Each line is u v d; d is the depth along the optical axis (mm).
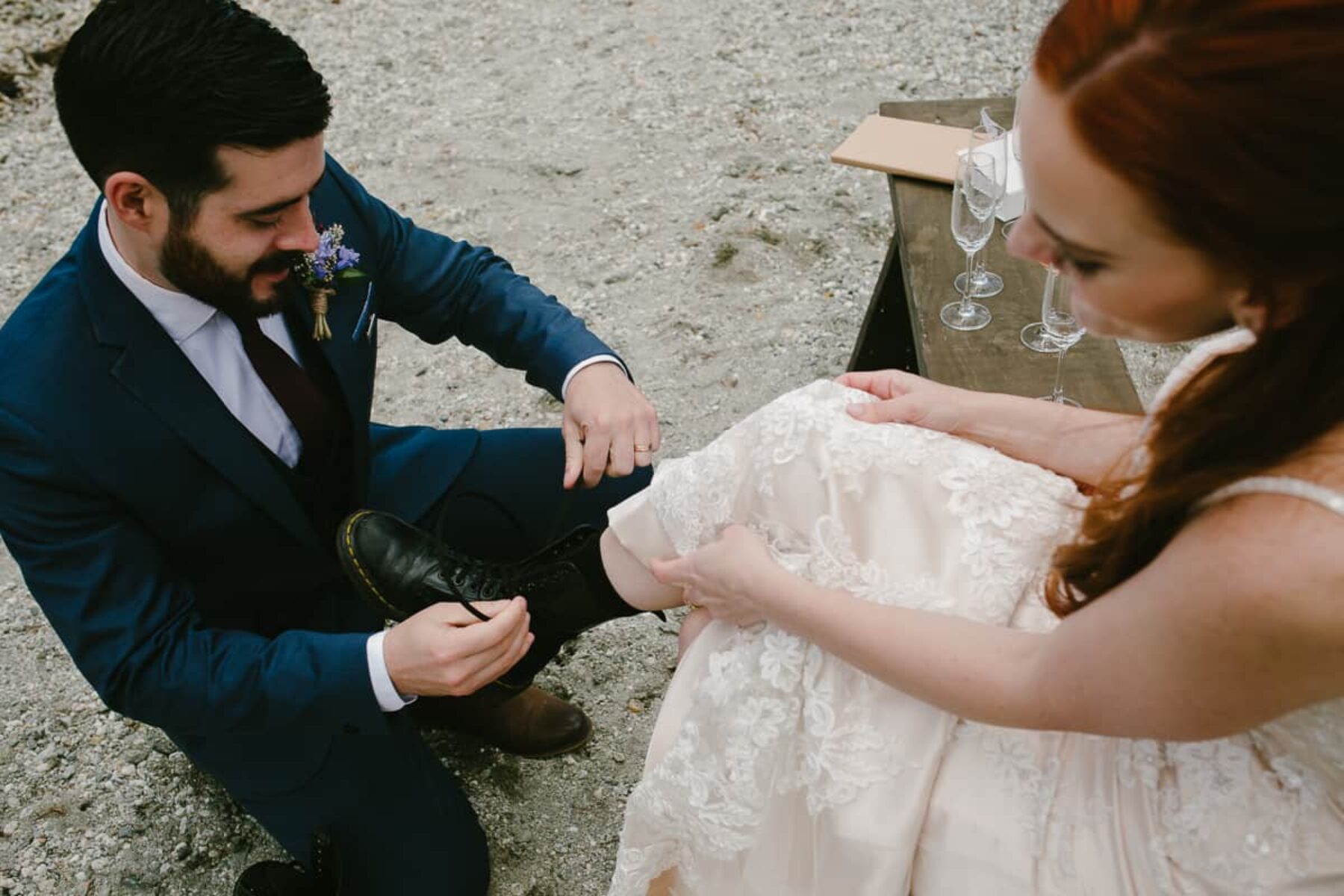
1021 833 1242
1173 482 982
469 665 1594
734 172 3672
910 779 1292
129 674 1590
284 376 1730
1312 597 907
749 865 1420
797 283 3279
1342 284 830
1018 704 1154
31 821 2203
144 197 1416
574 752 2266
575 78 4184
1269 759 1147
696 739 1424
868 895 1297
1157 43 794
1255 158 782
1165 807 1188
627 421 1906
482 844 1971
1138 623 1020
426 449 2146
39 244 3607
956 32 4293
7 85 4152
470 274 2066
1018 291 2297
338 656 1627
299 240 1536
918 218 2469
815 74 4102
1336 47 739
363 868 1895
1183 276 891
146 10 1322
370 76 4285
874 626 1255
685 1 4578
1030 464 1424
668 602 1670
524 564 1793
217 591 1816
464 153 3854
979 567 1350
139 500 1604
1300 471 916
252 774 1800
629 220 3521
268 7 4703
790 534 1454
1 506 1514
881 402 1519
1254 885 1134
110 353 1544
